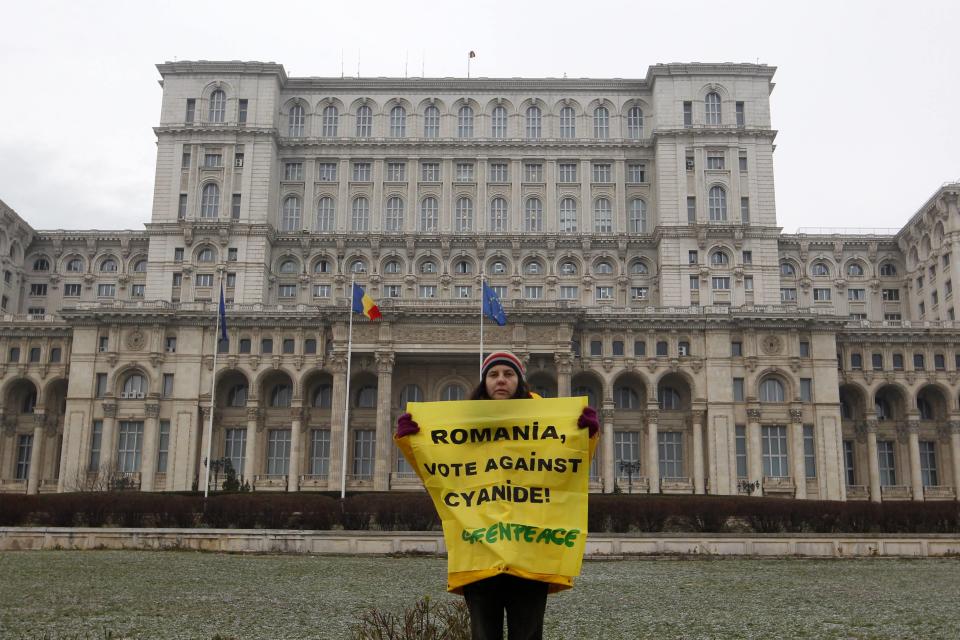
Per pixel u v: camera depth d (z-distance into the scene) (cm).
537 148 11525
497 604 917
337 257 11150
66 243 12162
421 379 9969
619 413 10112
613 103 11744
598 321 9888
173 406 9800
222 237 10850
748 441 9625
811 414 9744
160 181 11062
